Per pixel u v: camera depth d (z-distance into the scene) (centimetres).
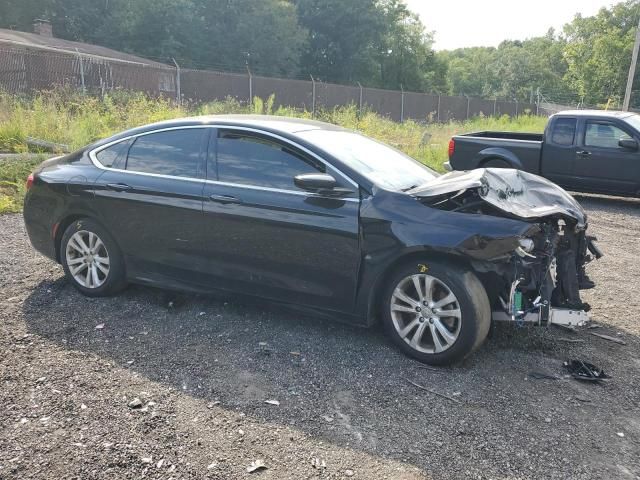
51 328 419
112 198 462
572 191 1151
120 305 468
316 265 400
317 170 409
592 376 376
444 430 312
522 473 279
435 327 378
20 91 2008
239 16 4650
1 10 4153
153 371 363
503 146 1130
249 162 430
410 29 6581
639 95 5678
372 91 2981
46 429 296
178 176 448
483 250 360
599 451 299
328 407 330
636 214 996
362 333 430
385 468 279
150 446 287
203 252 437
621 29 6769
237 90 2534
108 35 4272
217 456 282
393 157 479
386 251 379
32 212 506
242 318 451
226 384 351
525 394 354
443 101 3428
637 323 480
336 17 5738
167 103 1738
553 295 407
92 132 1280
